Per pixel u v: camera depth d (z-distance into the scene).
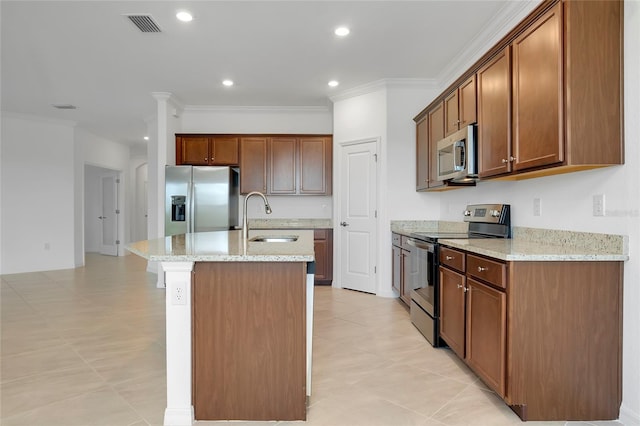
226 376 1.95
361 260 4.88
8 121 6.05
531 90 2.18
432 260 2.98
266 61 3.98
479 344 2.26
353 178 4.95
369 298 4.54
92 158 7.49
